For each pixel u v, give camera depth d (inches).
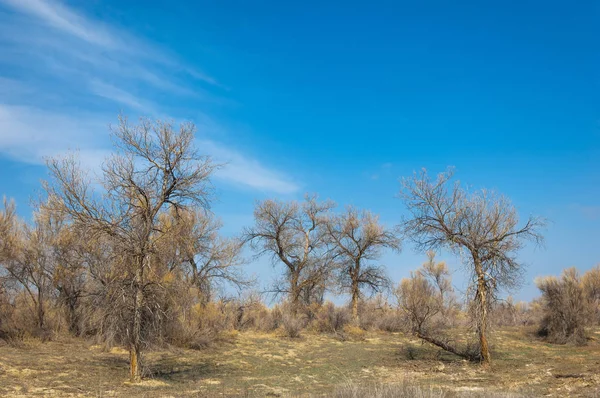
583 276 1761.8
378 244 1862.7
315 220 1900.8
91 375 810.2
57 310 1150.3
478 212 988.6
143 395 675.4
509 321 1763.0
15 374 760.3
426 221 1007.6
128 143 775.7
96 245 856.3
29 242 1127.0
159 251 796.6
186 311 1175.6
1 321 1072.2
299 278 1892.2
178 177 791.1
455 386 788.6
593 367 932.6
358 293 1872.5
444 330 1517.0
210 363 1034.7
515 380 840.9
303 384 837.2
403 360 1112.8
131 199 778.8
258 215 1863.9
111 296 773.9
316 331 1649.9
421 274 1958.7
